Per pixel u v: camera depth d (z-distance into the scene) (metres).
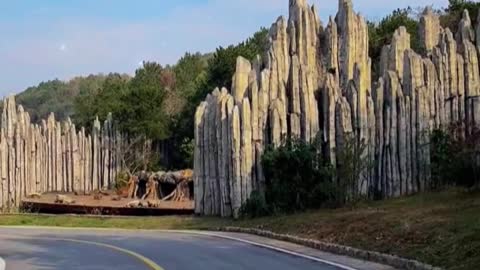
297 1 36.59
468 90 33.62
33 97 127.25
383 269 15.07
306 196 32.06
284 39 35.69
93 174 51.44
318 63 36.34
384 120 33.31
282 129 33.97
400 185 32.44
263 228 27.92
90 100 68.19
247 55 57.81
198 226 32.97
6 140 46.53
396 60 35.31
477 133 28.34
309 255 18.86
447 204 23.88
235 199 33.44
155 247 22.89
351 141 32.16
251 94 34.62
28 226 37.66
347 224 23.05
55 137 49.78
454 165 29.92
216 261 17.97
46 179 49.09
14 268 18.20
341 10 36.38
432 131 32.56
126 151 53.56
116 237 28.45
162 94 59.91
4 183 45.81
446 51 33.91
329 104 33.59
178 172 47.06
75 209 43.09
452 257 14.64
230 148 34.09
